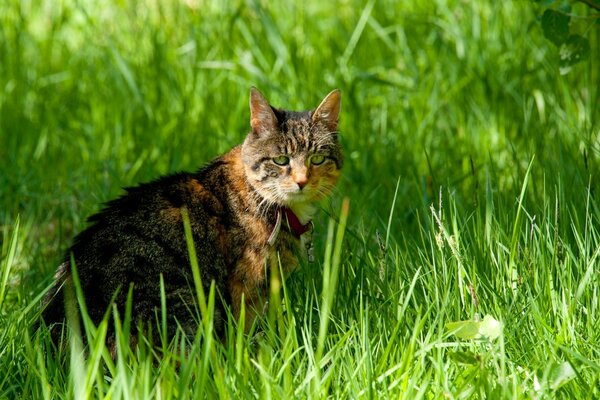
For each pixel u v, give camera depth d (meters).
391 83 10.34
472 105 10.00
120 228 6.52
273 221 6.96
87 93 11.12
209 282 6.65
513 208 7.09
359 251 7.55
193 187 6.91
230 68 11.02
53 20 12.30
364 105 10.66
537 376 5.54
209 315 5.14
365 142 9.76
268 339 5.90
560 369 5.24
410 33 11.55
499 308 6.00
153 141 10.00
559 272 6.25
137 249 6.41
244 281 6.89
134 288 6.25
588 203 6.73
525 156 9.08
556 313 5.98
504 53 11.01
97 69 11.46
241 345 5.43
